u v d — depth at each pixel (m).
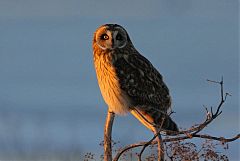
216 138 8.28
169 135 8.51
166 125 10.52
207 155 8.33
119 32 11.68
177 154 8.39
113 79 11.42
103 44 11.62
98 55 11.67
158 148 8.66
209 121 8.12
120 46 11.66
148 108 11.32
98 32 11.71
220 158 8.35
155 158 8.68
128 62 11.57
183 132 8.27
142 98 11.36
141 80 11.43
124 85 11.38
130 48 11.83
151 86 11.45
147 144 8.41
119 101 11.47
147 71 11.59
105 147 9.65
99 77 11.73
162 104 11.51
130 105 11.45
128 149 8.80
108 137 9.75
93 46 11.80
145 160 8.69
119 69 11.45
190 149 8.38
